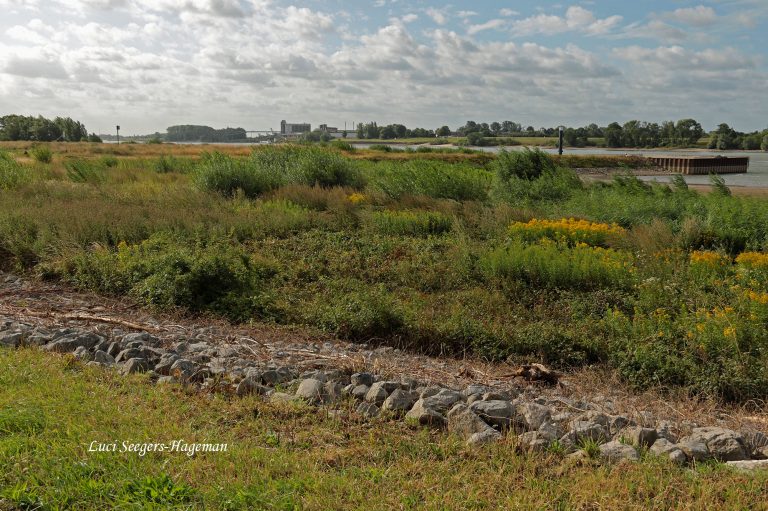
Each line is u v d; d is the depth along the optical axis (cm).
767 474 376
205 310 837
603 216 1452
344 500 342
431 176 1830
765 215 1312
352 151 5278
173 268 891
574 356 712
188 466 365
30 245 1073
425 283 976
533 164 2128
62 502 323
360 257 1101
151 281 866
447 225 1385
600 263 962
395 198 1758
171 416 438
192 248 1101
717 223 1288
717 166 5638
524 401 554
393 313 790
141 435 401
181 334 720
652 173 5147
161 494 332
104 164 2759
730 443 424
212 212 1359
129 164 2906
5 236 1099
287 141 2470
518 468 384
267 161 2183
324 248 1161
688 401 599
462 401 507
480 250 1084
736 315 720
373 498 343
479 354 728
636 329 734
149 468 360
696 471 387
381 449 409
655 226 1256
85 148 5334
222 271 899
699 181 4216
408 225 1350
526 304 895
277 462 375
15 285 933
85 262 959
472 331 755
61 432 397
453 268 1020
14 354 552
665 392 629
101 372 522
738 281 929
